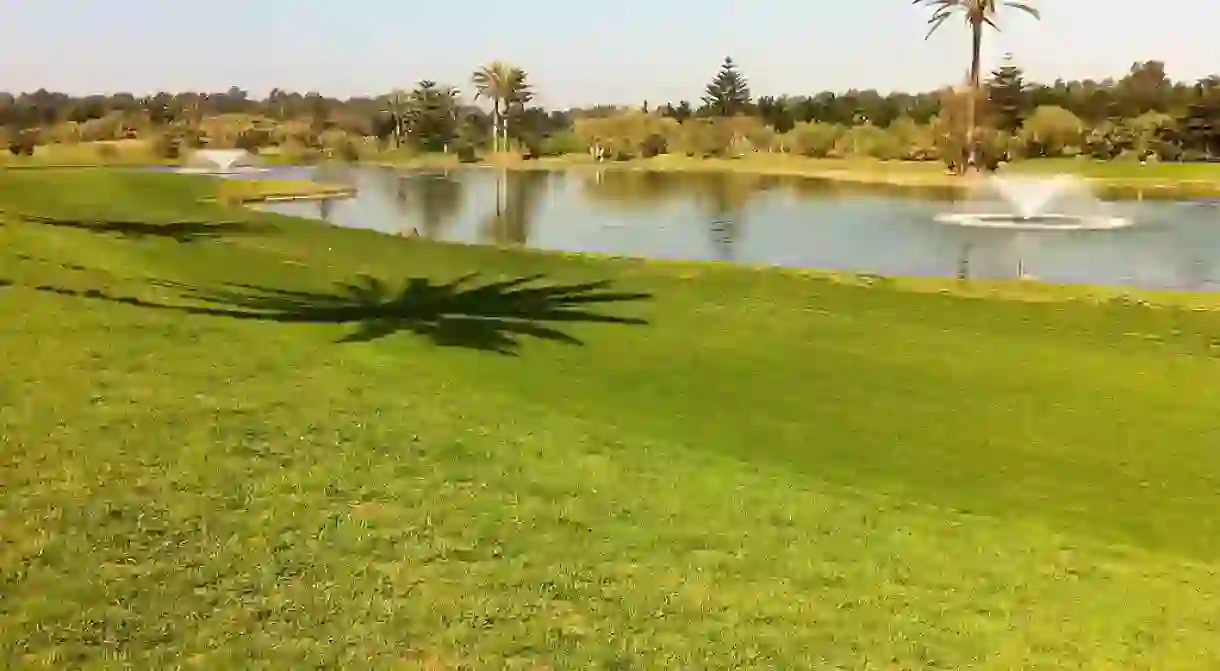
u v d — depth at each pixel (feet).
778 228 112.68
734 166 253.85
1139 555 25.73
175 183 132.16
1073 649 20.31
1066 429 35.06
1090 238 101.71
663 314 51.78
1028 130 236.02
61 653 16.92
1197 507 29.01
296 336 41.68
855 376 40.86
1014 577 23.76
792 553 23.94
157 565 20.43
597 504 25.86
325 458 27.32
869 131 264.93
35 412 28.78
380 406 32.42
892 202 150.00
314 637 18.16
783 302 55.52
